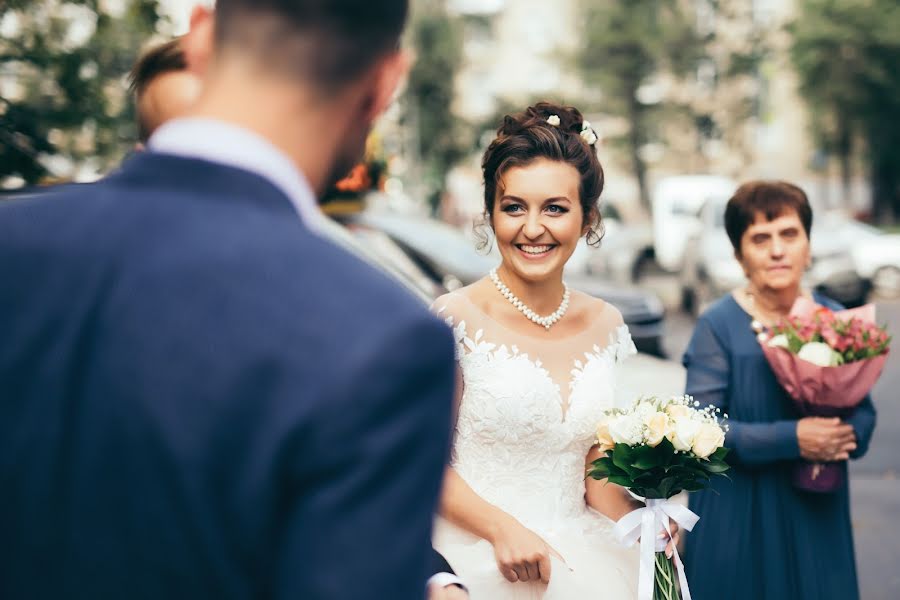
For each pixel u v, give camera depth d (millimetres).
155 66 2318
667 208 19625
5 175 5523
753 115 34562
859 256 16109
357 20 983
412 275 5762
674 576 2549
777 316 3174
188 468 877
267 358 891
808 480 2998
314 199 1040
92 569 892
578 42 35625
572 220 2570
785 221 3109
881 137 28500
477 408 2535
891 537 5465
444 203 29453
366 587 870
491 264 7391
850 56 27688
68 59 5645
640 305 9273
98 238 952
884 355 2928
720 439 2482
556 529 2543
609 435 2514
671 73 34469
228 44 994
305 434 879
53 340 926
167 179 980
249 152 978
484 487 2547
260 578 902
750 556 3039
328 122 1012
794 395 3002
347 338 900
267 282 917
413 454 904
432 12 33750
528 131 2564
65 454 907
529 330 2607
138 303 913
